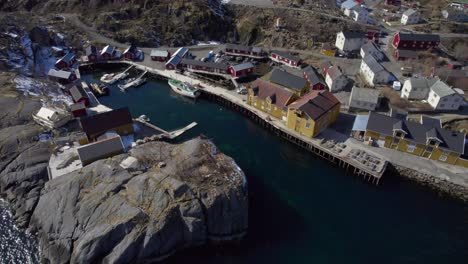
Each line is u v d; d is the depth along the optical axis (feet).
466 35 382.01
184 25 393.70
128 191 167.84
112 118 228.43
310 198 199.72
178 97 299.17
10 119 228.22
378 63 302.25
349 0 443.73
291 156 234.38
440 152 214.28
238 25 407.85
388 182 212.43
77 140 218.79
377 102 261.85
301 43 372.17
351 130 247.29
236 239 173.06
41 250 160.86
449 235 179.32
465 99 280.51
